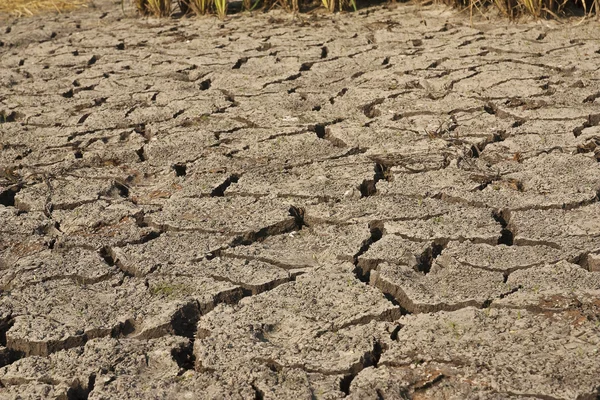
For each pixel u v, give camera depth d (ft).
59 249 10.76
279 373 7.89
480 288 9.09
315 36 22.77
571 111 14.82
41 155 14.66
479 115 15.16
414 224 10.76
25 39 25.29
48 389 7.87
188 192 12.47
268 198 12.03
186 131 15.43
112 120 16.42
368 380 7.70
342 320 8.67
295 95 17.34
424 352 8.01
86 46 23.79
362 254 10.07
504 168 12.61
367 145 14.06
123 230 11.24
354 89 17.40
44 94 18.70
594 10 22.91
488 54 19.47
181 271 9.94
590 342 7.91
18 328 8.85
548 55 18.86
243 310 9.02
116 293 9.53
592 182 11.66
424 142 13.92
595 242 9.89
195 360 8.36
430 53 19.90
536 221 10.61
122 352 8.39
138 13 28.22
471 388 7.46
